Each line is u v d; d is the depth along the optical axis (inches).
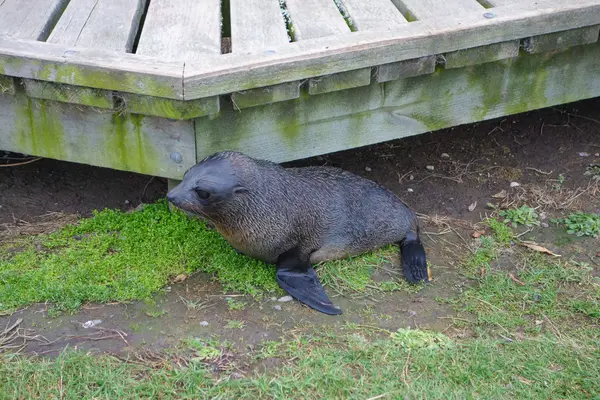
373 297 187.3
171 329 170.1
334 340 168.9
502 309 183.9
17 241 201.8
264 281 188.9
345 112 199.3
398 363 161.5
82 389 149.8
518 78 216.1
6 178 232.8
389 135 209.6
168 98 173.0
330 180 201.8
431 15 206.5
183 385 152.8
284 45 184.7
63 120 190.1
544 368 161.6
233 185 172.7
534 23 200.7
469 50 198.8
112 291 181.8
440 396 152.0
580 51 219.3
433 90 206.5
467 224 224.7
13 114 192.1
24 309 174.1
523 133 275.7
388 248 209.8
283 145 198.1
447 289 192.1
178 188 171.6
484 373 159.3
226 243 201.3
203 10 209.6
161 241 200.7
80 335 166.2
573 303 186.1
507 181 248.4
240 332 170.2
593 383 157.5
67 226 209.2
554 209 232.4
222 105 183.8
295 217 187.3
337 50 182.5
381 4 214.4
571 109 289.7
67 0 215.3
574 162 257.1
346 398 150.9
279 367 159.3
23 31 191.2
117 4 210.2
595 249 211.8
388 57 188.9
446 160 260.7
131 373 155.1
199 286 186.7
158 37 191.5
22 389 148.5
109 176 238.4
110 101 178.1
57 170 239.5
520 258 206.7
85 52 177.2
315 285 186.5
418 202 236.5
